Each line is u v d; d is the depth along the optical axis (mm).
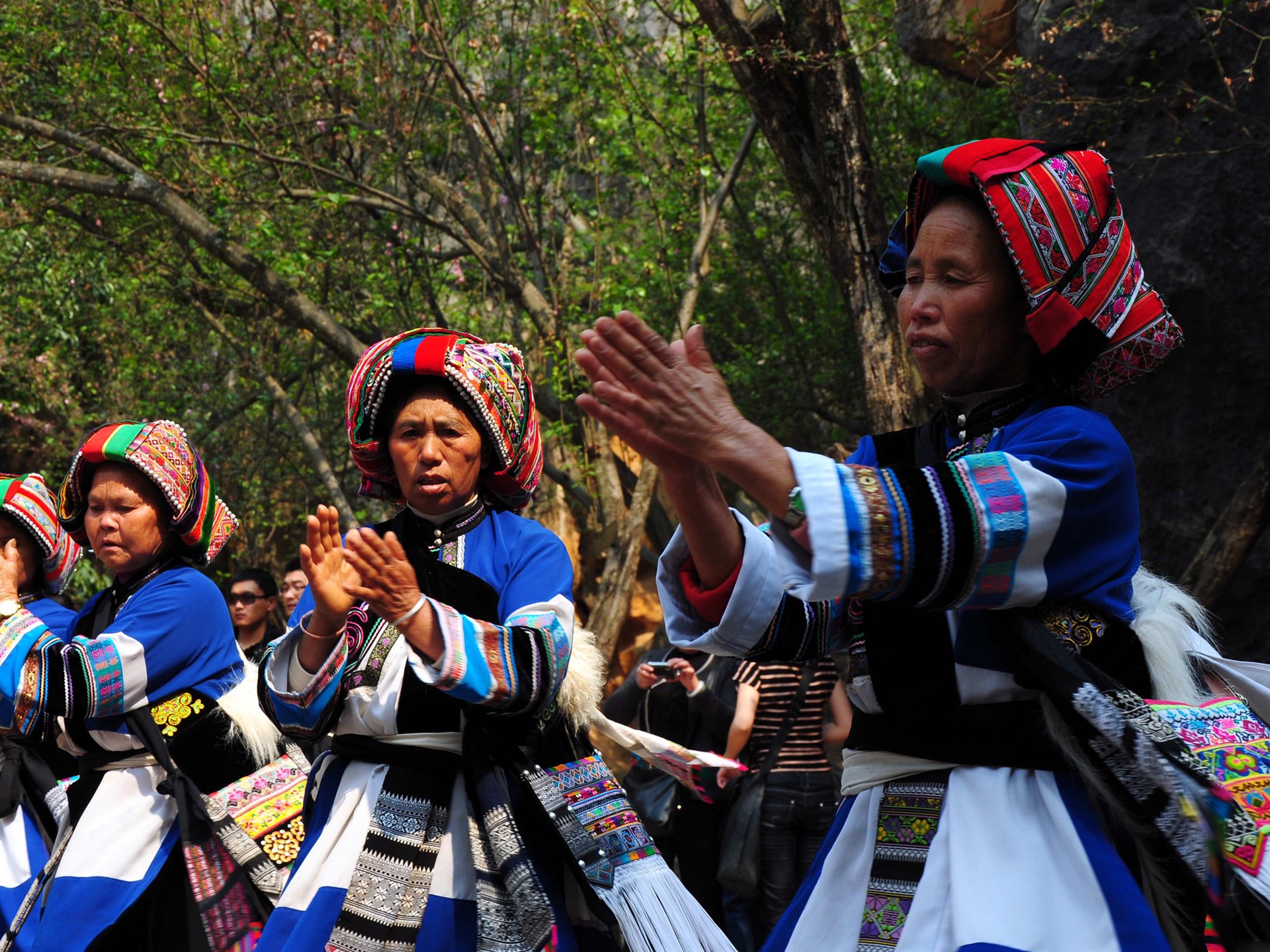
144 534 3900
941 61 9500
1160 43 7418
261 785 3727
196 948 3631
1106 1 7668
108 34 9781
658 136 10492
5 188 10461
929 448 2164
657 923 2721
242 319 10734
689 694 5660
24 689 3568
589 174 10367
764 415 10695
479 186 11211
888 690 1976
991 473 1778
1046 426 1919
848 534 1705
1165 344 2010
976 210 2018
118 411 11086
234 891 3568
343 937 2639
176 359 11391
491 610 2916
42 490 4551
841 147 7254
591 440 9664
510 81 10258
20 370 10844
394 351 3027
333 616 2754
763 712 5562
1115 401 7609
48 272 10758
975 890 1815
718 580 2025
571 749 2951
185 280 10383
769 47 7246
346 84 10094
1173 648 1971
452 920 2717
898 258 2352
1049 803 1869
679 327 9414
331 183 10289
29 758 4207
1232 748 1887
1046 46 7961
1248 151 7094
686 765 3393
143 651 3672
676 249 10477
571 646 2832
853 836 2039
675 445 1741
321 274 10328
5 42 9891
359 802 2807
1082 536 1832
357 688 2832
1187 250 7254
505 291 10125
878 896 1951
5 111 9789
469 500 3066
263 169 10266
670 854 5762
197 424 11250
